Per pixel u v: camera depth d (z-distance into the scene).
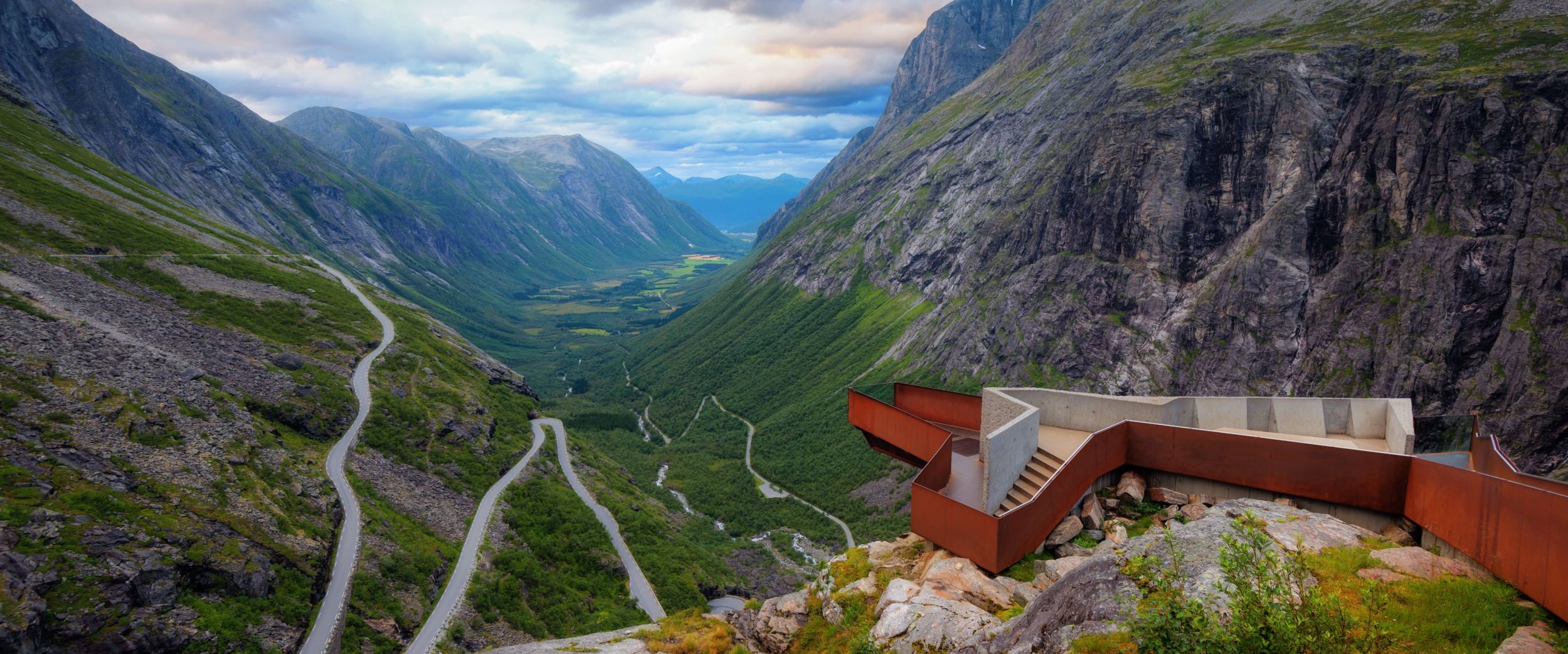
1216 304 132.00
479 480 108.00
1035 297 163.38
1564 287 94.75
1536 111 103.81
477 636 74.00
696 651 22.00
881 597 19.17
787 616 21.52
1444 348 102.62
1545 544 11.83
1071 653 12.48
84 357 84.25
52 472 64.50
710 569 107.44
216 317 123.38
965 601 17.30
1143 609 11.75
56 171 168.50
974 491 22.03
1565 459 89.50
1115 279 151.12
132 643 54.38
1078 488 20.22
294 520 77.31
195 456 77.25
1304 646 10.39
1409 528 17.00
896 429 28.02
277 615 64.44
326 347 128.75
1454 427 21.30
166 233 155.12
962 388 165.62
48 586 53.72
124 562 58.81
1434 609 12.23
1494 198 104.62
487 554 89.56
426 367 137.88
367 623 68.62
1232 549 11.67
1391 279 112.50
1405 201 114.69
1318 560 14.41
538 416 150.50
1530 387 93.44
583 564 96.94
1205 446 20.45
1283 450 18.95
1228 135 142.00
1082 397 25.34
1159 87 160.62
